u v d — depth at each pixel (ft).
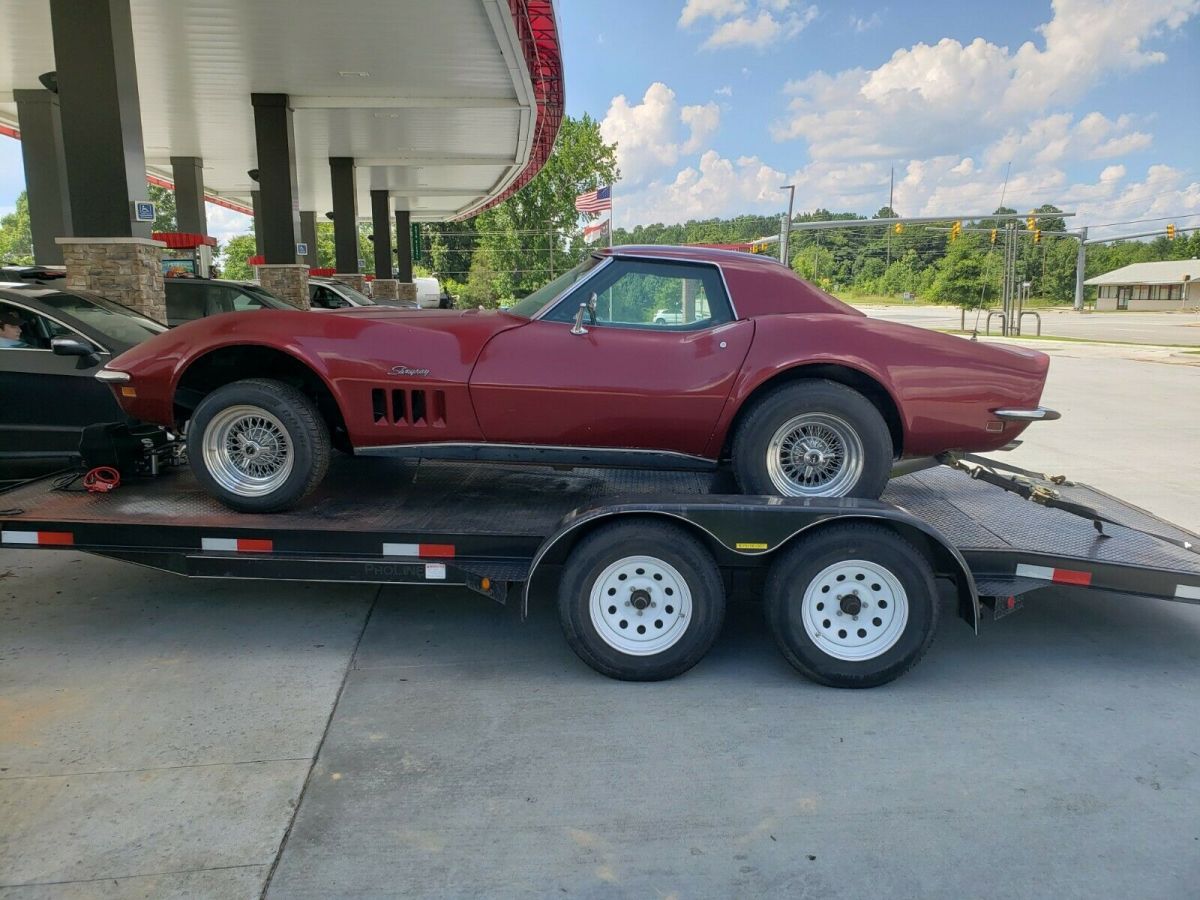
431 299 146.10
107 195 35.99
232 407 13.94
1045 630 14.83
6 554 18.38
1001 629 14.85
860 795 9.65
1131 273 300.20
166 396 14.37
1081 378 60.49
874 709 11.76
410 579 13.32
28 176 60.59
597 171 206.59
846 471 13.69
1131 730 11.23
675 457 14.28
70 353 19.80
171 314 39.58
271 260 64.95
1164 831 9.01
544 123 84.07
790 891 8.04
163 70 57.26
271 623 14.69
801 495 13.69
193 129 76.64
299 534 13.29
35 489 15.71
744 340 13.61
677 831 8.96
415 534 13.17
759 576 13.02
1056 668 13.23
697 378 13.55
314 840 8.76
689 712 11.63
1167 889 8.09
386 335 13.98
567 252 209.46
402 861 8.44
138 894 7.93
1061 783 9.93
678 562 12.19
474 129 78.33
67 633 14.15
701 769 10.17
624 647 12.37
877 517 12.02
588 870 8.32
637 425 13.83
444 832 8.91
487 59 55.31
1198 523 21.30
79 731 10.94
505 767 10.18
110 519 13.65
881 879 8.22
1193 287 274.57
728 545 12.21
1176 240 352.90
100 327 21.86
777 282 14.30
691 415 13.69
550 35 57.88
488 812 9.27
